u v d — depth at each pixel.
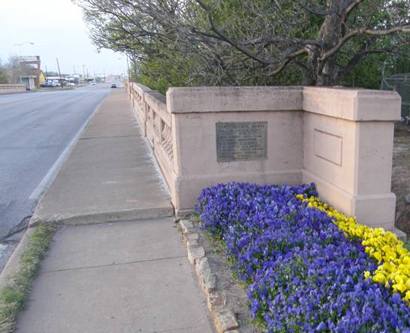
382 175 4.32
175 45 6.23
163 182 6.68
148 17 6.43
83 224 5.15
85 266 4.05
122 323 3.15
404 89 12.29
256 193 4.85
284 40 5.57
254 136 5.23
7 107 28.53
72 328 3.10
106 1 6.41
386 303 2.64
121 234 4.81
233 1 6.13
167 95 5.17
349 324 2.35
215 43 5.95
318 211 4.24
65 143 12.23
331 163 4.71
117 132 13.20
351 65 6.62
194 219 4.98
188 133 5.09
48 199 5.93
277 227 3.90
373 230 3.90
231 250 3.72
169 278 3.78
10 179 7.94
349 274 2.99
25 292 3.55
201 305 3.36
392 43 6.65
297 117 5.28
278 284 2.96
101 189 6.39
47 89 84.69
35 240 4.56
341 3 5.32
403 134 10.98
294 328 2.51
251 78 6.84
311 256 3.25
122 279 3.78
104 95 45.38
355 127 4.18
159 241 4.57
